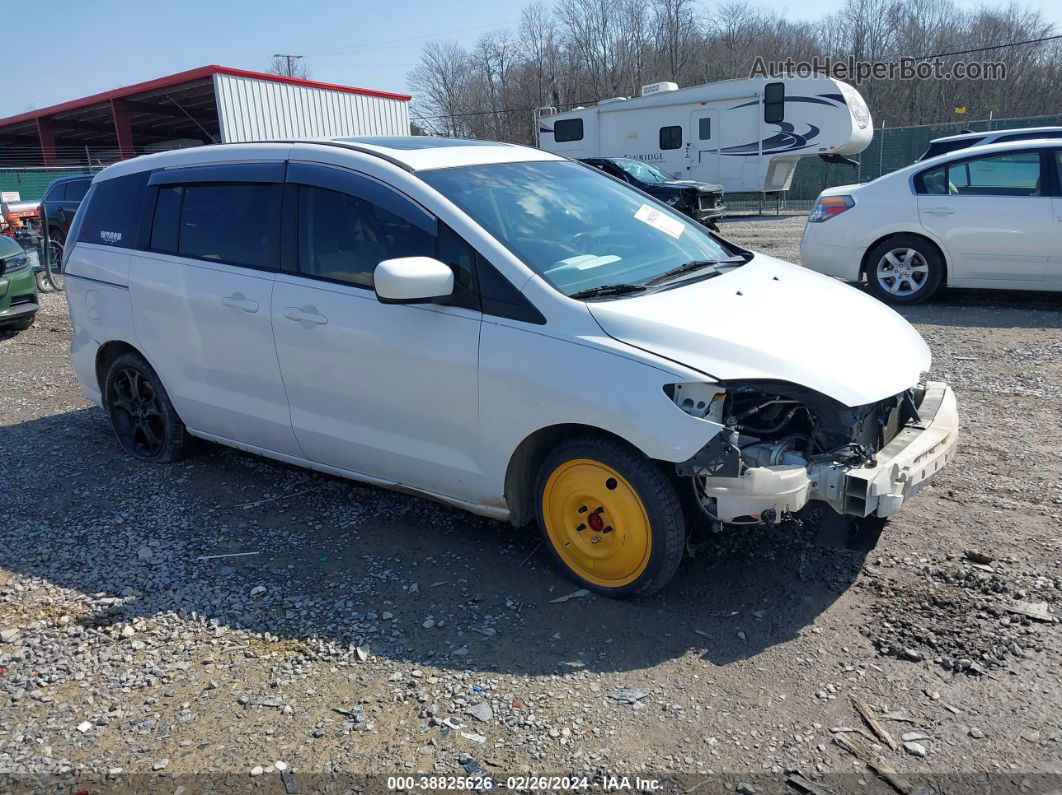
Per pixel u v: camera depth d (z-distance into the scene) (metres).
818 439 3.47
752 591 3.67
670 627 3.44
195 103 30.83
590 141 25.73
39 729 2.97
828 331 3.64
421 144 4.50
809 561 3.88
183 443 5.36
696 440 3.19
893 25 51.19
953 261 8.96
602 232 4.22
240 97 24.56
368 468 4.28
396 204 3.98
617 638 3.38
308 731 2.91
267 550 4.23
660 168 24.62
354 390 4.13
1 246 10.14
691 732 2.83
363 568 4.02
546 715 2.94
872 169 28.48
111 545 4.36
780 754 2.72
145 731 2.94
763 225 20.66
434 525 4.44
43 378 7.99
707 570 3.85
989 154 8.77
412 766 2.72
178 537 4.42
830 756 2.71
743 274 4.18
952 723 2.83
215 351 4.72
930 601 3.53
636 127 24.78
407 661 3.28
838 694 2.99
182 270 4.82
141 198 5.17
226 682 3.20
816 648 3.26
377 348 3.97
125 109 29.75
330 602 3.73
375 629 3.50
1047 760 2.65
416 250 3.88
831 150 21.91
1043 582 3.61
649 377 3.26
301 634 3.49
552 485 3.70
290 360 4.35
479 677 3.16
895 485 3.35
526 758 2.74
